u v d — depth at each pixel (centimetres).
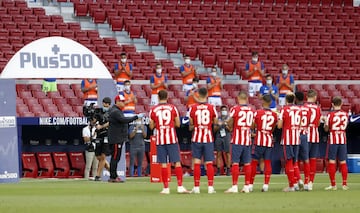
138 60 10281
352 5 12731
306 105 5850
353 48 11606
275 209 4172
